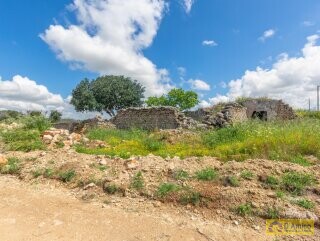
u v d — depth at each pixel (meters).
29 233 4.11
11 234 4.06
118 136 15.55
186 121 22.03
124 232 4.19
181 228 4.32
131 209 5.00
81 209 5.02
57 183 6.48
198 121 23.06
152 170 6.39
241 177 5.82
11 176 7.25
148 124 23.12
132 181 5.93
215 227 4.36
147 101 44.34
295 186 5.41
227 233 4.19
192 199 5.09
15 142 10.11
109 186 5.80
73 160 7.56
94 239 3.98
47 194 5.85
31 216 4.71
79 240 3.94
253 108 26.22
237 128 12.71
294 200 4.94
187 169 6.37
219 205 4.90
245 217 4.58
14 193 5.90
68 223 4.46
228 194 5.07
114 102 42.88
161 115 22.62
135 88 44.53
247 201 4.89
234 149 9.65
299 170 6.18
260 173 5.98
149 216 4.73
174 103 42.66
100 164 7.12
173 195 5.27
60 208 5.07
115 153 9.74
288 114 25.44
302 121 14.46
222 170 6.28
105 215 4.76
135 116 23.80
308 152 8.80
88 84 43.19
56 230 4.22
